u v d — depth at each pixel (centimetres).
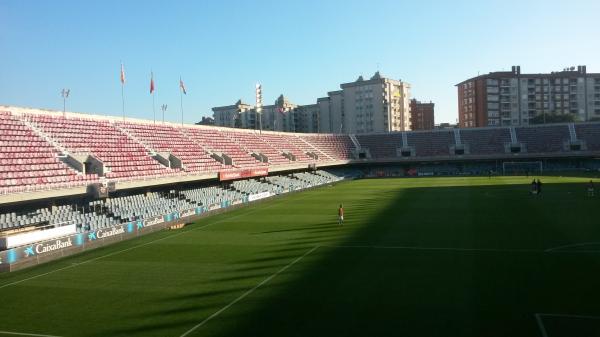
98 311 2048
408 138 12744
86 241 3528
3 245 2959
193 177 6144
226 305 2056
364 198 6366
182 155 6788
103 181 4856
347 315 1878
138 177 5297
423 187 7762
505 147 11619
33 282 2589
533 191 6062
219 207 5494
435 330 1697
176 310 2020
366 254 2933
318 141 12331
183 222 4772
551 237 3231
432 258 2770
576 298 1975
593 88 18538
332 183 9875
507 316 1805
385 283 2295
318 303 2034
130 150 5922
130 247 3528
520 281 2248
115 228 3831
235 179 7619
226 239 3697
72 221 4138
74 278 2647
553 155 11019
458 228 3716
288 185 8488
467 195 6191
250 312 1955
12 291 2420
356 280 2364
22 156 4403
